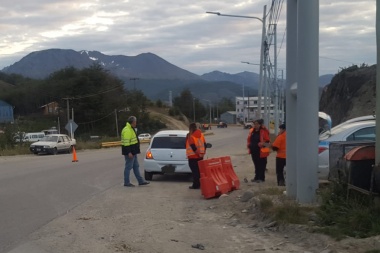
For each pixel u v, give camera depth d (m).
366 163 7.96
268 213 8.43
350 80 39.25
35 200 11.49
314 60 9.12
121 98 87.81
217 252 6.86
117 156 29.89
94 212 9.92
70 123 45.81
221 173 12.04
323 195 8.45
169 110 130.50
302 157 9.17
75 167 20.88
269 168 18.77
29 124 71.38
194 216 9.42
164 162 15.38
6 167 21.03
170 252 6.89
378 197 7.59
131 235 7.90
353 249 6.27
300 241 7.12
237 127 136.12
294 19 10.05
